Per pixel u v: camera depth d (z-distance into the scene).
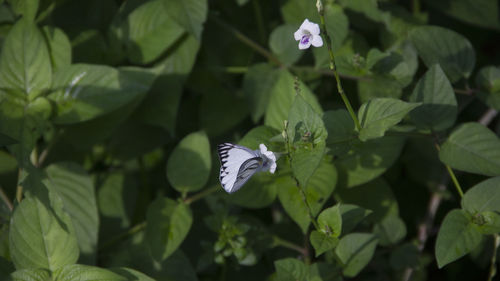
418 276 3.05
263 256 3.03
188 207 2.96
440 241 2.89
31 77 2.95
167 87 3.02
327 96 3.07
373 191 2.99
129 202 3.05
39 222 2.89
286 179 2.94
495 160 2.91
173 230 2.95
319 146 2.88
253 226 2.98
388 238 2.98
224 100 3.06
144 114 3.02
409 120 2.94
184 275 2.96
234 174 2.86
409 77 2.96
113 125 3.00
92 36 3.02
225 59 3.07
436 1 3.08
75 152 3.07
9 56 2.95
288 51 3.03
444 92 2.91
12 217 2.89
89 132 3.00
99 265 3.01
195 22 2.97
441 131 2.92
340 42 3.00
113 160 3.06
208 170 2.96
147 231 2.94
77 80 2.95
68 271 2.88
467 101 2.99
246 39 3.04
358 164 2.96
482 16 3.08
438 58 2.96
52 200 2.90
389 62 2.96
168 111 3.01
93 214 2.97
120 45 3.01
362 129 2.89
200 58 3.06
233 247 2.96
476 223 2.89
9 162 3.02
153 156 3.09
